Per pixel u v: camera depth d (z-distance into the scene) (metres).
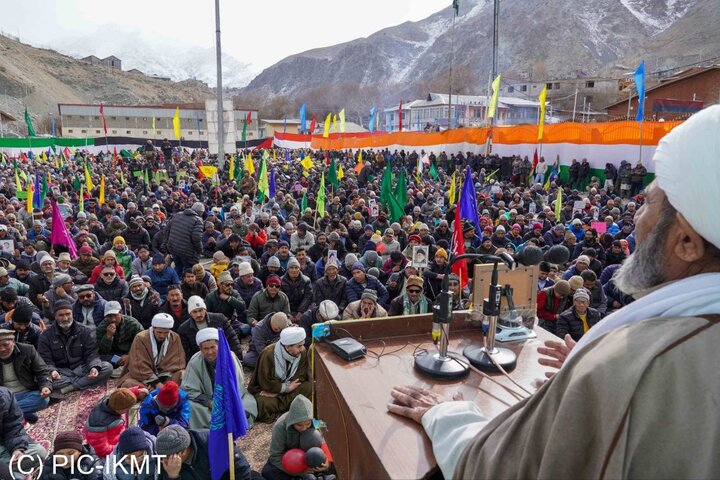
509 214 13.44
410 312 6.75
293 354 5.43
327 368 1.77
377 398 1.53
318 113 121.44
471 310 2.02
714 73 31.02
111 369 6.14
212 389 5.14
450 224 13.25
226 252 10.63
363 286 7.81
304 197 15.35
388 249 10.33
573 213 13.96
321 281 7.78
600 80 59.16
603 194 17.97
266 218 12.82
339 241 10.21
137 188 21.66
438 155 28.38
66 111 71.69
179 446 3.52
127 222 12.96
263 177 16.69
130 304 7.02
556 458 0.77
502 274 1.97
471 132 26.72
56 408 5.57
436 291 7.81
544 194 18.28
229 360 3.37
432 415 1.28
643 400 0.71
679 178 0.79
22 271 8.20
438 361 1.69
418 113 64.69
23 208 13.85
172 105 76.06
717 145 0.76
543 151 23.70
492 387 1.59
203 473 3.62
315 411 2.00
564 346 1.54
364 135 39.12
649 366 0.73
